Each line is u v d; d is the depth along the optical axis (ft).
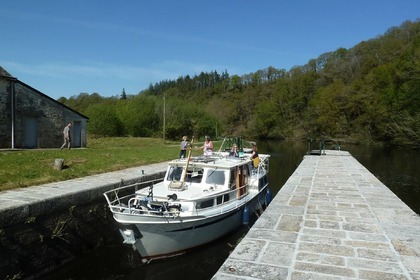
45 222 30.32
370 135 186.80
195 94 420.36
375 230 21.27
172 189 36.29
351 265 16.21
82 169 47.73
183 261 32.89
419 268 15.88
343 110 208.13
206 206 34.47
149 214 31.07
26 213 28.19
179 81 524.11
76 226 33.94
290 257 17.16
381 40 259.39
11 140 70.85
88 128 183.21
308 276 15.10
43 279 29.37
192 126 199.93
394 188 63.87
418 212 47.73
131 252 34.96
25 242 28.30
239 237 38.24
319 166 59.31
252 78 387.55
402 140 147.02
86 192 35.22
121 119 191.42
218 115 297.74
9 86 70.38
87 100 313.32
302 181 40.98
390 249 18.16
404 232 20.89
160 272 30.94
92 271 31.01
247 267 16.01
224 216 35.63
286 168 95.25
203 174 38.22
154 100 205.36
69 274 30.42
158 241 31.12
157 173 50.08
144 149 85.66
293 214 25.03
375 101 185.06
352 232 20.89
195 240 33.27
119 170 52.19
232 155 50.14
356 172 50.16
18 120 72.64
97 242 36.50
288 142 246.47
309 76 291.58
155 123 196.75
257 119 288.71
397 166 93.35
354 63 262.67
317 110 234.79
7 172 39.65
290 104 283.38
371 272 15.47
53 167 45.29
